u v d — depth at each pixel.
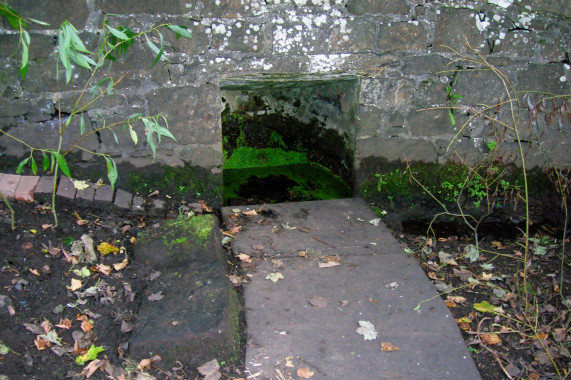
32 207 3.15
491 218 3.93
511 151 3.77
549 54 3.55
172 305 2.51
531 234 3.72
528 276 3.12
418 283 2.83
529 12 3.44
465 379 2.26
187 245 2.84
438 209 3.90
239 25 3.30
